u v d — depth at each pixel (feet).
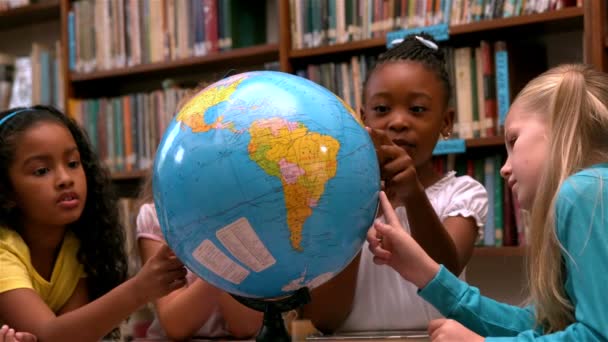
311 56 7.93
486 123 7.09
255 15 9.01
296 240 2.76
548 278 3.11
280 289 2.96
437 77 5.07
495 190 7.18
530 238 3.26
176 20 8.66
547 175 3.13
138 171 8.69
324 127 2.82
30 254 4.61
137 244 5.80
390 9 7.45
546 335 2.93
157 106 8.70
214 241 2.77
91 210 5.07
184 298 4.92
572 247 2.88
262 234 2.72
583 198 2.89
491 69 7.10
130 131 8.85
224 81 3.09
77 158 4.56
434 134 5.02
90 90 9.58
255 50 8.14
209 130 2.78
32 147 4.35
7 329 3.73
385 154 4.22
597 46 6.46
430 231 4.42
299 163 2.70
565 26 7.12
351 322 4.98
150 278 3.73
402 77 4.93
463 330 3.06
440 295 3.60
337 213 2.79
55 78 9.57
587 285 2.79
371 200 2.96
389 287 4.97
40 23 10.57
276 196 2.68
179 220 2.83
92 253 4.99
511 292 7.75
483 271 7.92
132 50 8.91
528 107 3.33
